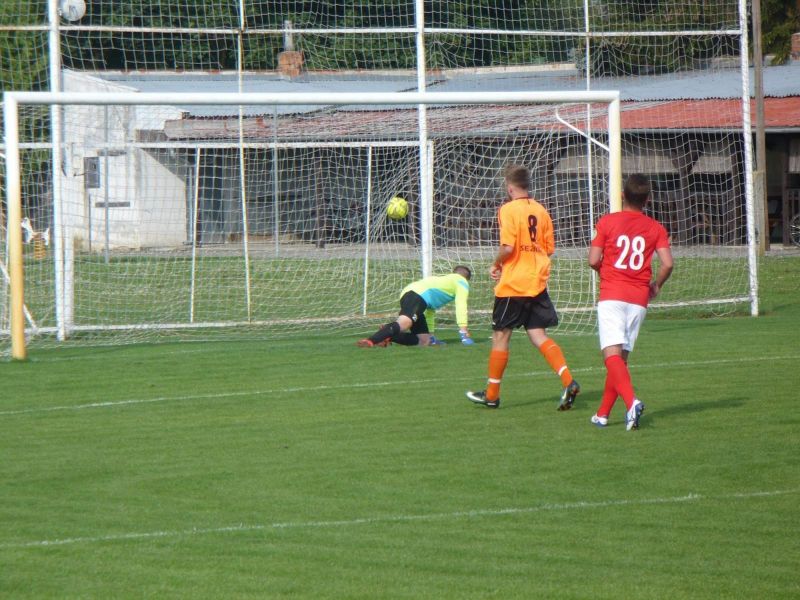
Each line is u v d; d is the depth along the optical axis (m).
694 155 92.94
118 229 82.44
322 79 107.12
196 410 30.28
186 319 53.12
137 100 39.12
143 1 107.69
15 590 16.25
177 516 20.08
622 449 24.95
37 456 24.91
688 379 34.00
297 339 46.09
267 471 23.36
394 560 17.53
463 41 108.75
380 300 60.19
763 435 26.11
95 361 39.66
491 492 21.52
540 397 31.70
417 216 84.06
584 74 94.25
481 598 15.80
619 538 18.52
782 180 105.19
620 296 26.80
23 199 69.44
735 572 16.77
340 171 92.69
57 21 45.97
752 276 52.06
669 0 84.44
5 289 47.09
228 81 104.50
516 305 28.88
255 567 17.22
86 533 19.06
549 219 29.44
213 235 87.06
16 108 38.66
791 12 133.38
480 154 84.50
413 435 26.77
